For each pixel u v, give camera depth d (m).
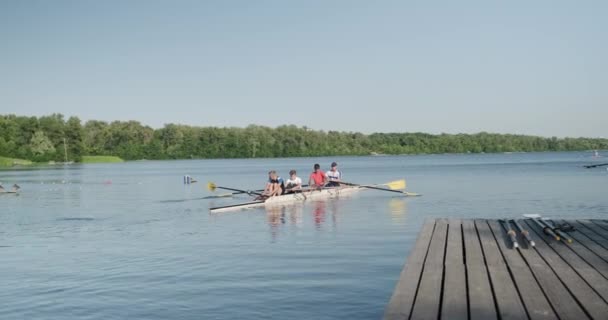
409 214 23.22
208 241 16.91
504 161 115.62
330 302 9.95
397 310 5.60
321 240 16.64
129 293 10.91
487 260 8.05
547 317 5.34
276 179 28.34
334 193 32.41
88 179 63.28
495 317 5.39
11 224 22.31
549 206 25.92
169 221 22.31
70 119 151.38
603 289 6.26
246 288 11.02
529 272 7.24
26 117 150.00
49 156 142.25
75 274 12.73
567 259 8.01
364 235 17.52
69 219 23.77
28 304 10.32
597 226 11.56
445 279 6.93
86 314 9.63
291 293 10.57
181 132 178.88
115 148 170.12
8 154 133.50
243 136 181.25
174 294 10.73
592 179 45.75
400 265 12.83
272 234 18.00
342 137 193.38
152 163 152.38
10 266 13.78
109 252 15.47
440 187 40.12
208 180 58.84
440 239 9.88
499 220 12.53
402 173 66.69
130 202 32.03
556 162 98.94
